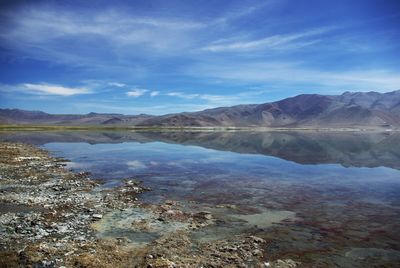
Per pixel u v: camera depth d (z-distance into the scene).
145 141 97.38
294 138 123.81
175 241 17.33
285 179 35.97
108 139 104.94
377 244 17.67
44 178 33.88
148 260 14.99
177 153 61.91
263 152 65.62
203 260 15.12
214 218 21.80
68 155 56.56
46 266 14.20
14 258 14.94
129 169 41.91
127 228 19.42
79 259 14.70
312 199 27.19
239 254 16.02
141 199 26.64
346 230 19.78
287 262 15.26
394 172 41.00
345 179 36.09
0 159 45.22
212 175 38.09
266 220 21.58
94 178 35.34
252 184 33.12
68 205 23.78
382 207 24.84
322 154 62.12
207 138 119.56
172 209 23.52
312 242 17.86
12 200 24.86
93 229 19.16
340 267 14.95
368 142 100.00
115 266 14.42
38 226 19.33
